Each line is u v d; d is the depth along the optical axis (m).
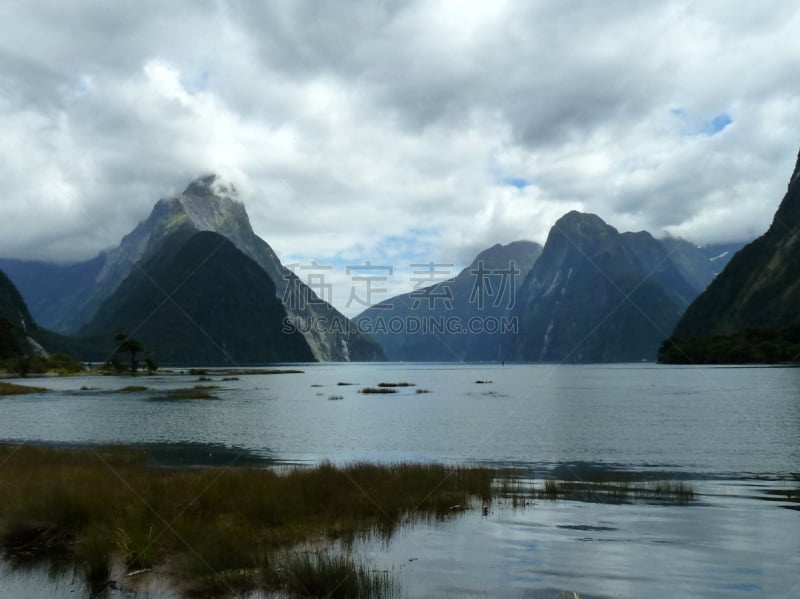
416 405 61.97
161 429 41.50
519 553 12.52
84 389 90.31
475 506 16.80
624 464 26.03
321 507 15.59
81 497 14.05
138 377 144.00
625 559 12.23
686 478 22.30
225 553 11.42
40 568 11.30
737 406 56.72
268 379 135.75
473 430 40.16
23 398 73.00
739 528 14.59
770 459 27.42
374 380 131.38
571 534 14.01
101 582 10.60
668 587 10.76
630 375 146.12
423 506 16.12
